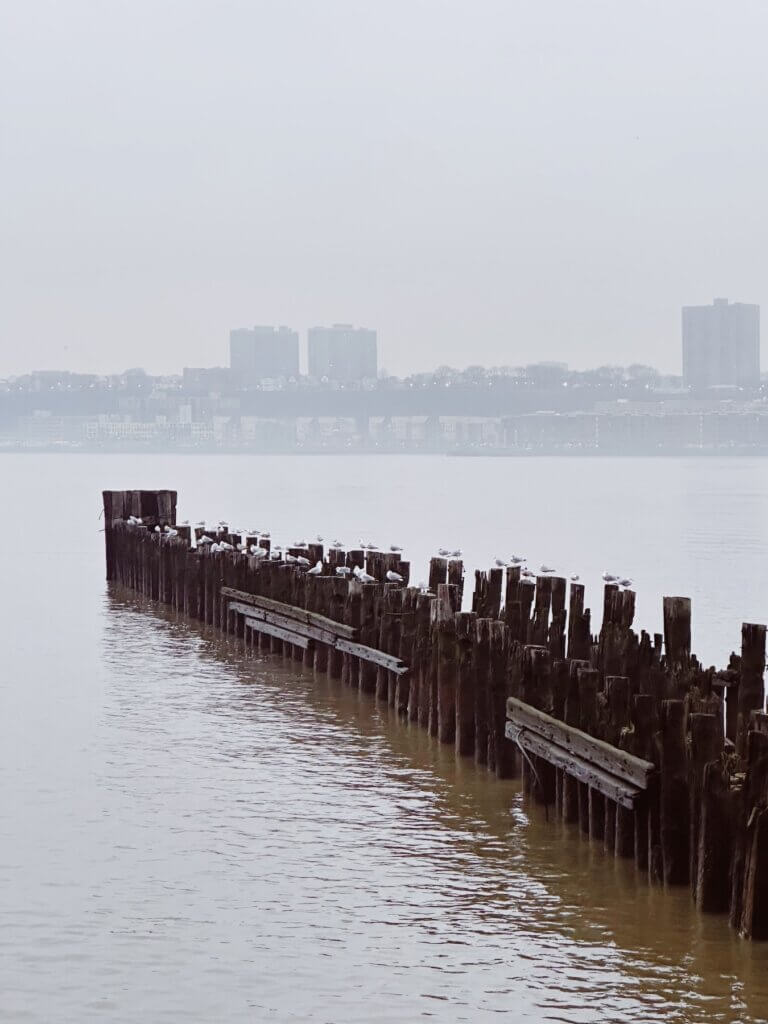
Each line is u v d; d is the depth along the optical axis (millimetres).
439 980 16656
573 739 21188
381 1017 15750
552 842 21516
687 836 18844
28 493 165625
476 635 25984
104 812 23391
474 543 92062
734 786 18156
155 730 29656
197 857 21000
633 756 19469
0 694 33969
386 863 20641
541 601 29062
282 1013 15867
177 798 24219
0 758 27219
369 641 32594
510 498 159125
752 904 17125
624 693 20500
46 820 22938
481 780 25094
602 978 16625
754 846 17078
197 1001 16172
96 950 17562
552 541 94000
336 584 35000
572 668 21828
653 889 19172
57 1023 15617
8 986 16547
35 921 18469
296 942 17781
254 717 30812
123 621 48344
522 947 17531
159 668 37750
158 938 17938
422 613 29031
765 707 24219
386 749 27547
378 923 18375
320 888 19641
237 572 43781
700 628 50656
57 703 32781
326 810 23375
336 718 30594
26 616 49969
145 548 55719
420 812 23172
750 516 123500
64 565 72562
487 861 20656
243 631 42938
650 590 63812
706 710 19328
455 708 27141
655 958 17031
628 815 20094
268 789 24703
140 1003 16125
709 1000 16000
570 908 18688
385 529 105000
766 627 22828
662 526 109750
